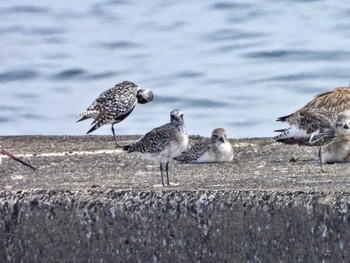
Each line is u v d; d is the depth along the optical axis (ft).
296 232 38.11
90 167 52.26
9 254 40.34
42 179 48.03
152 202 39.14
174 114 48.44
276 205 38.19
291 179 45.60
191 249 39.04
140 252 39.40
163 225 39.14
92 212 39.52
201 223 38.86
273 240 38.34
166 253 39.19
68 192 39.91
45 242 40.06
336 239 37.76
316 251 37.99
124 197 39.42
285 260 38.29
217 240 38.78
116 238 39.52
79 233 39.78
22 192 40.22
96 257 39.73
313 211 37.88
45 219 39.96
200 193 38.91
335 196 37.83
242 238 38.55
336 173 48.29
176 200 39.01
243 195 38.55
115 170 51.34
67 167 52.24
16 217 40.14
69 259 39.96
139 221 39.29
